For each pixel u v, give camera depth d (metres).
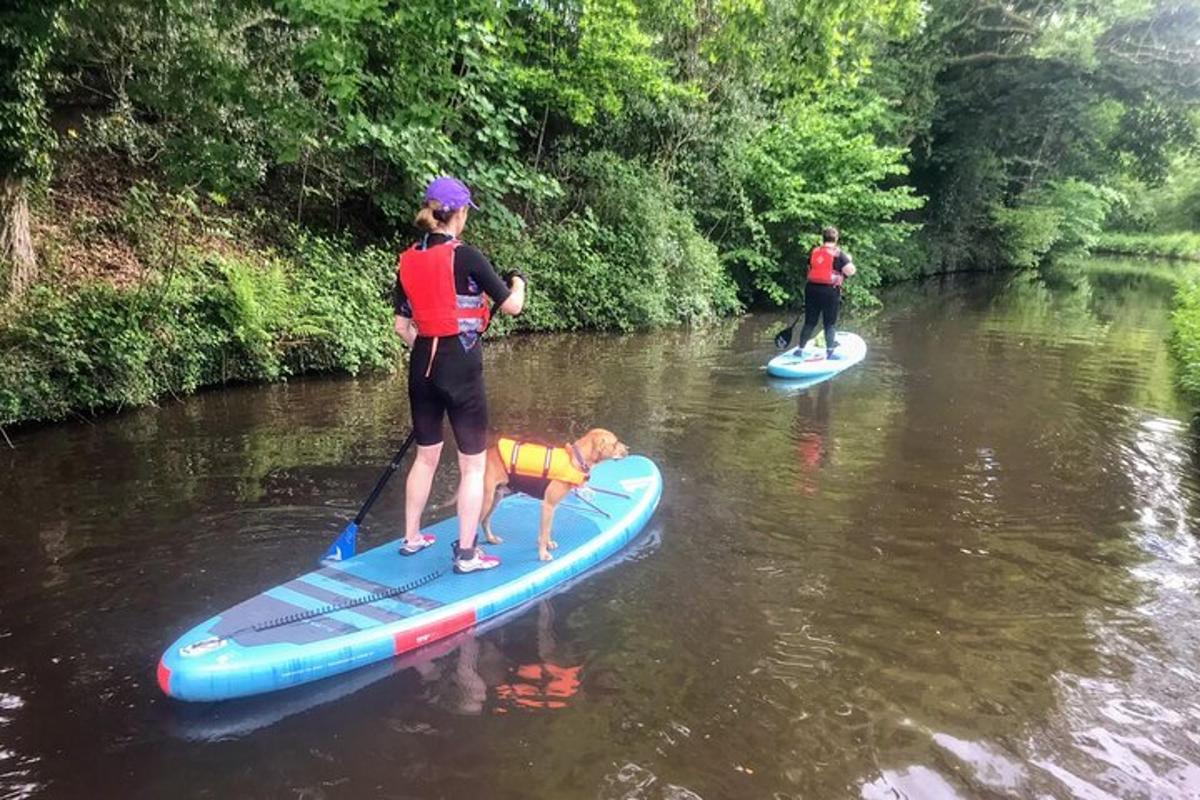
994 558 4.26
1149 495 5.28
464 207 3.60
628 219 12.63
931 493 5.22
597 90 11.98
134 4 7.27
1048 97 21.94
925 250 23.66
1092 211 29.58
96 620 3.41
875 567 4.12
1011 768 2.65
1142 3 20.28
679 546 4.33
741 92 15.12
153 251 7.87
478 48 10.76
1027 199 28.44
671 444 6.22
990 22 21.17
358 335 8.53
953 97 22.22
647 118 13.81
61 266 7.10
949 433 6.68
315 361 8.24
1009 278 24.78
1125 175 34.41
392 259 9.87
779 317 14.35
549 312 11.58
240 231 9.04
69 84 8.52
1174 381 8.98
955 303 17.25
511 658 3.22
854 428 6.77
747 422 6.92
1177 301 15.92
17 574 3.80
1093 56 20.78
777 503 4.99
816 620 3.56
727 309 14.57
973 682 3.12
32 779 2.48
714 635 3.42
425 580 3.64
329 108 9.45
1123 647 3.40
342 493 4.93
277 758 2.60
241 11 7.43
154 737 2.69
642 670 3.14
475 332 3.57
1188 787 2.58
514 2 7.08
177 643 3.02
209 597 3.63
